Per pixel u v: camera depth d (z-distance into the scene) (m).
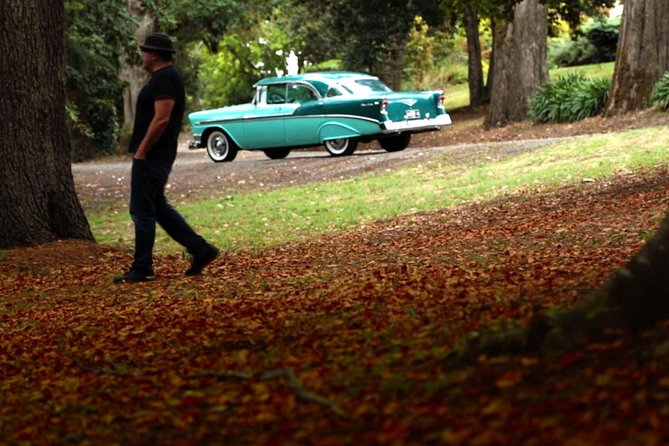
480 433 4.06
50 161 14.52
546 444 3.81
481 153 24.33
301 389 5.19
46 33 14.43
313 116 28.05
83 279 12.32
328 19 51.75
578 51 54.62
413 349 5.86
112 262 13.64
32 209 14.38
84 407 5.75
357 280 9.96
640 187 16.64
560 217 14.52
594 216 13.99
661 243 5.30
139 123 11.16
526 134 31.48
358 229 17.38
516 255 10.80
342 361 5.86
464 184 21.25
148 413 5.35
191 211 21.97
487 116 35.78
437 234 14.93
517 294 7.55
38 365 7.32
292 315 7.93
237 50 68.69
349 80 28.06
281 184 25.38
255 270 12.13
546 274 8.68
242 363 6.33
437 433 4.14
